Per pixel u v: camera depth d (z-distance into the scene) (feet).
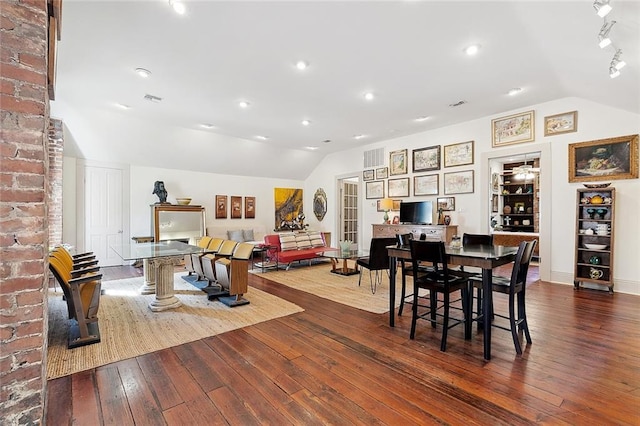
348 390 6.49
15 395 4.49
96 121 17.88
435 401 6.10
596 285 14.57
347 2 7.97
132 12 8.29
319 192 29.89
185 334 9.48
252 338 9.19
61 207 17.31
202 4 7.98
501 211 22.47
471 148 18.74
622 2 6.79
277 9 8.24
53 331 9.78
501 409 5.83
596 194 14.64
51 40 5.97
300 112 17.02
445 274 8.45
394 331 9.73
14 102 4.49
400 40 9.77
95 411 5.82
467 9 8.21
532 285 15.24
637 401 6.04
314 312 11.57
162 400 6.17
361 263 15.57
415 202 20.43
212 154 23.80
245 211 27.50
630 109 13.35
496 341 8.93
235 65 11.42
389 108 16.39
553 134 15.58
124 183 21.66
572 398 6.15
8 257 4.43
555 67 11.61
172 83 13.07
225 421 5.54
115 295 13.94
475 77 12.59
